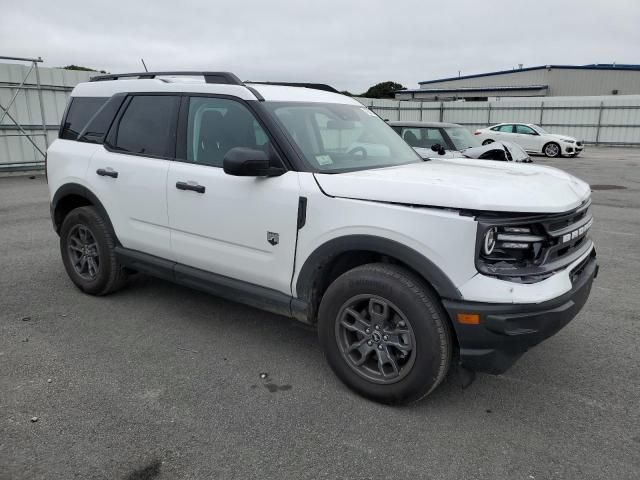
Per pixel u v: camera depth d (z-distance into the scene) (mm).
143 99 4301
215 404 3102
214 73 3871
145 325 4219
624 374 3506
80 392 3199
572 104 29109
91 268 4754
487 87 52938
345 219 3023
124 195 4270
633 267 5926
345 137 3895
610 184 13102
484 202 2650
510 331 2652
